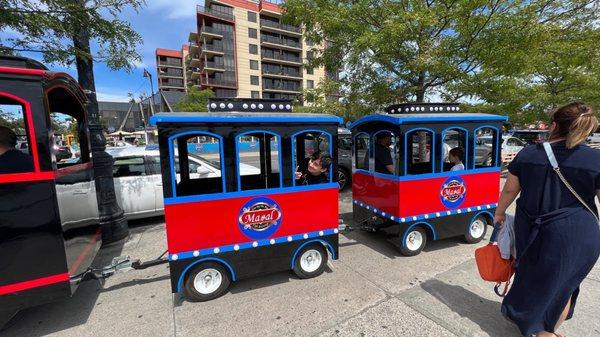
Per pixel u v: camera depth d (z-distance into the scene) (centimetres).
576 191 208
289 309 303
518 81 1040
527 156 229
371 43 555
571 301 240
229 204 316
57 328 283
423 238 429
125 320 292
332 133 354
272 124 325
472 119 435
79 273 303
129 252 462
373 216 473
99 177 483
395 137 407
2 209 239
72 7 392
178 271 305
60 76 284
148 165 593
